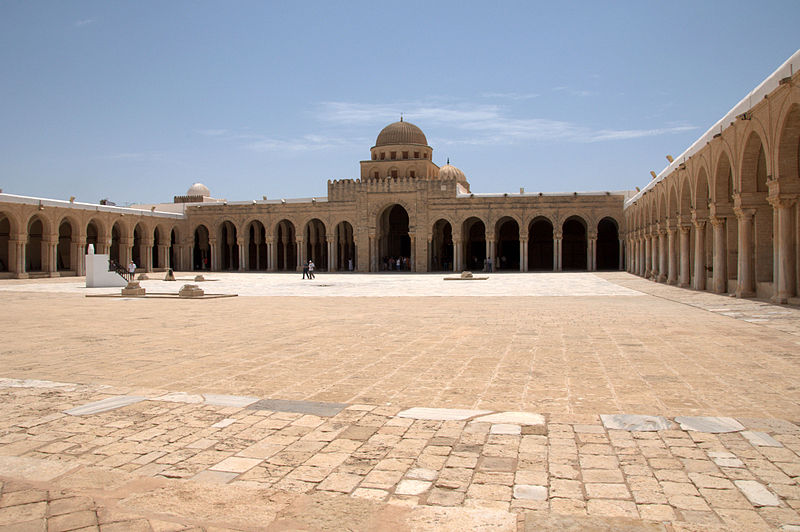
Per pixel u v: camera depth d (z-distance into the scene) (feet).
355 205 171.63
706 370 24.99
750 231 59.26
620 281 105.60
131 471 14.26
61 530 11.27
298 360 28.66
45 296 79.30
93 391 22.30
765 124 52.11
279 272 172.14
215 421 18.25
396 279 124.36
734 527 11.15
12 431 17.37
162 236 177.88
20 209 130.41
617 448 15.46
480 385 22.80
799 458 14.57
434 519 11.60
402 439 16.39
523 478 13.58
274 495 12.80
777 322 40.68
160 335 38.32
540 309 53.78
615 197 157.58
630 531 10.99
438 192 165.78
